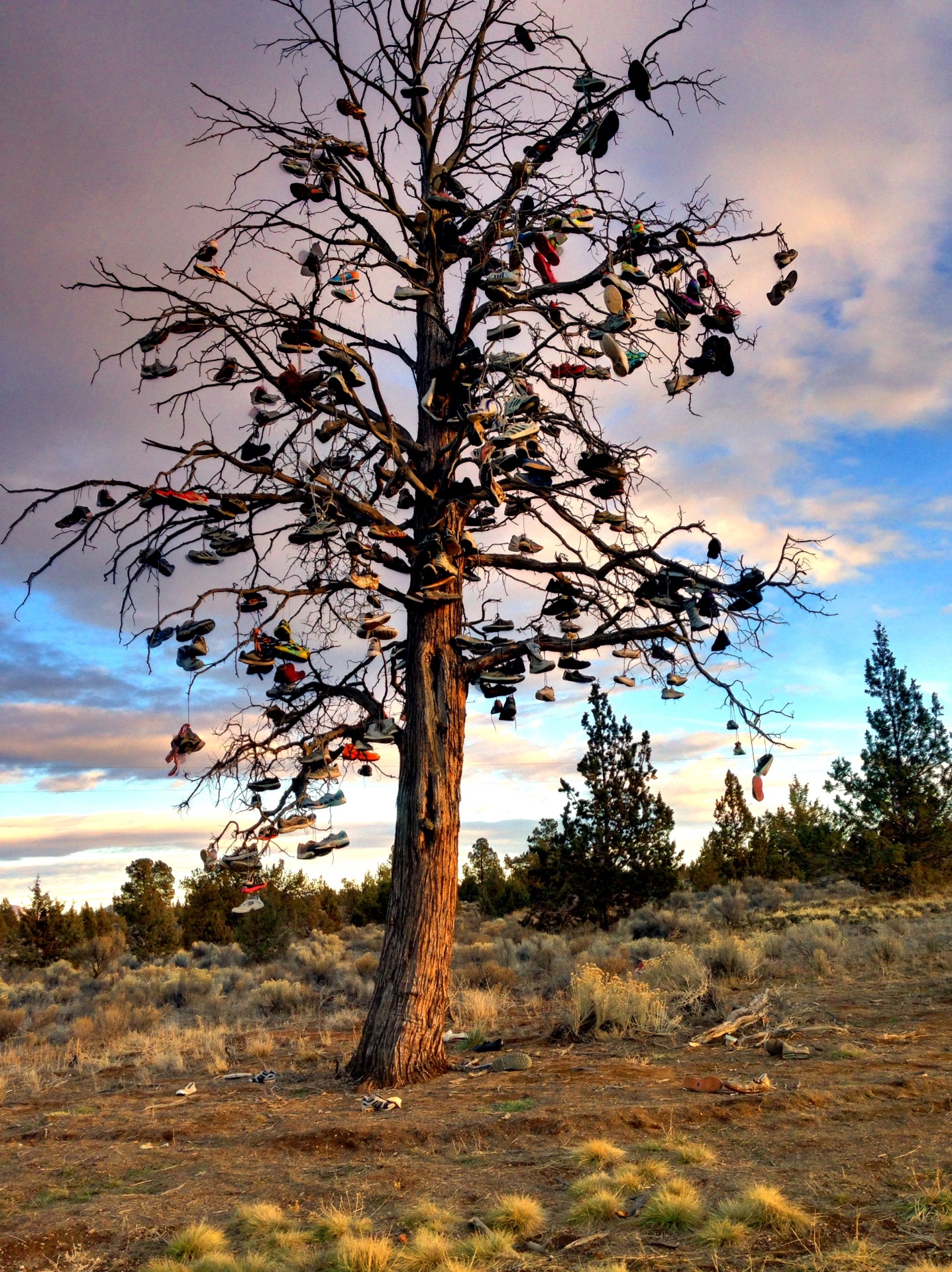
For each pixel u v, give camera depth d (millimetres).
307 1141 6531
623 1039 10188
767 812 47062
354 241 9711
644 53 9031
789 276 9398
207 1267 4359
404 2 10367
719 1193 4883
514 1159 5895
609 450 10078
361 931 35969
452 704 9531
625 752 27594
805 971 14117
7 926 39094
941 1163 5039
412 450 9961
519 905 38188
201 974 21531
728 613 9469
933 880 29812
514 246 9086
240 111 9430
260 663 9273
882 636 33156
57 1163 6633
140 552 8961
